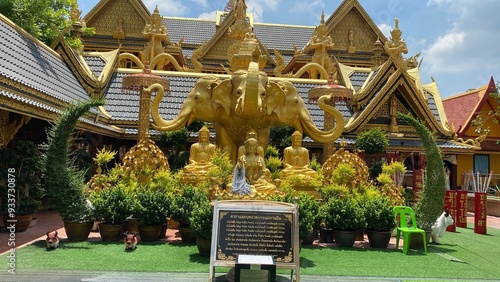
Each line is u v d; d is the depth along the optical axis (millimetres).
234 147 13383
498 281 7246
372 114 20734
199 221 8328
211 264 6008
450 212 13812
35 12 21594
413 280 7078
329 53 35281
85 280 6574
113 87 21062
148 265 7586
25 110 10648
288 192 10312
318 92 15703
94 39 33844
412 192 14914
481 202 13031
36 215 14016
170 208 9672
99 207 9672
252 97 11000
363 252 9336
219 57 34438
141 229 9742
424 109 21203
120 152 20500
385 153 20203
